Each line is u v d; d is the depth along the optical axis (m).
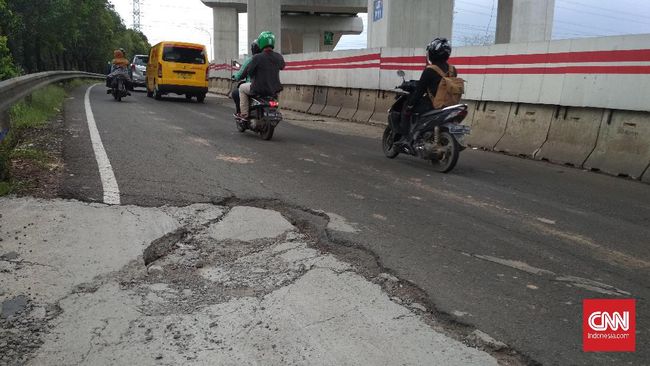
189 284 3.45
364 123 14.29
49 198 4.86
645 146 7.57
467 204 5.68
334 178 6.60
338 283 3.51
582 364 2.70
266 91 9.55
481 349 2.80
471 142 10.52
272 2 27.94
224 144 8.77
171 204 4.95
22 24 20.09
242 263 3.81
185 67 18.47
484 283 3.60
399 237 4.44
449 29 18.42
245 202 5.22
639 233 4.90
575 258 4.17
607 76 8.10
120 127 9.98
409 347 2.79
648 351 2.84
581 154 8.38
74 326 2.88
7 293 3.18
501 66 10.08
